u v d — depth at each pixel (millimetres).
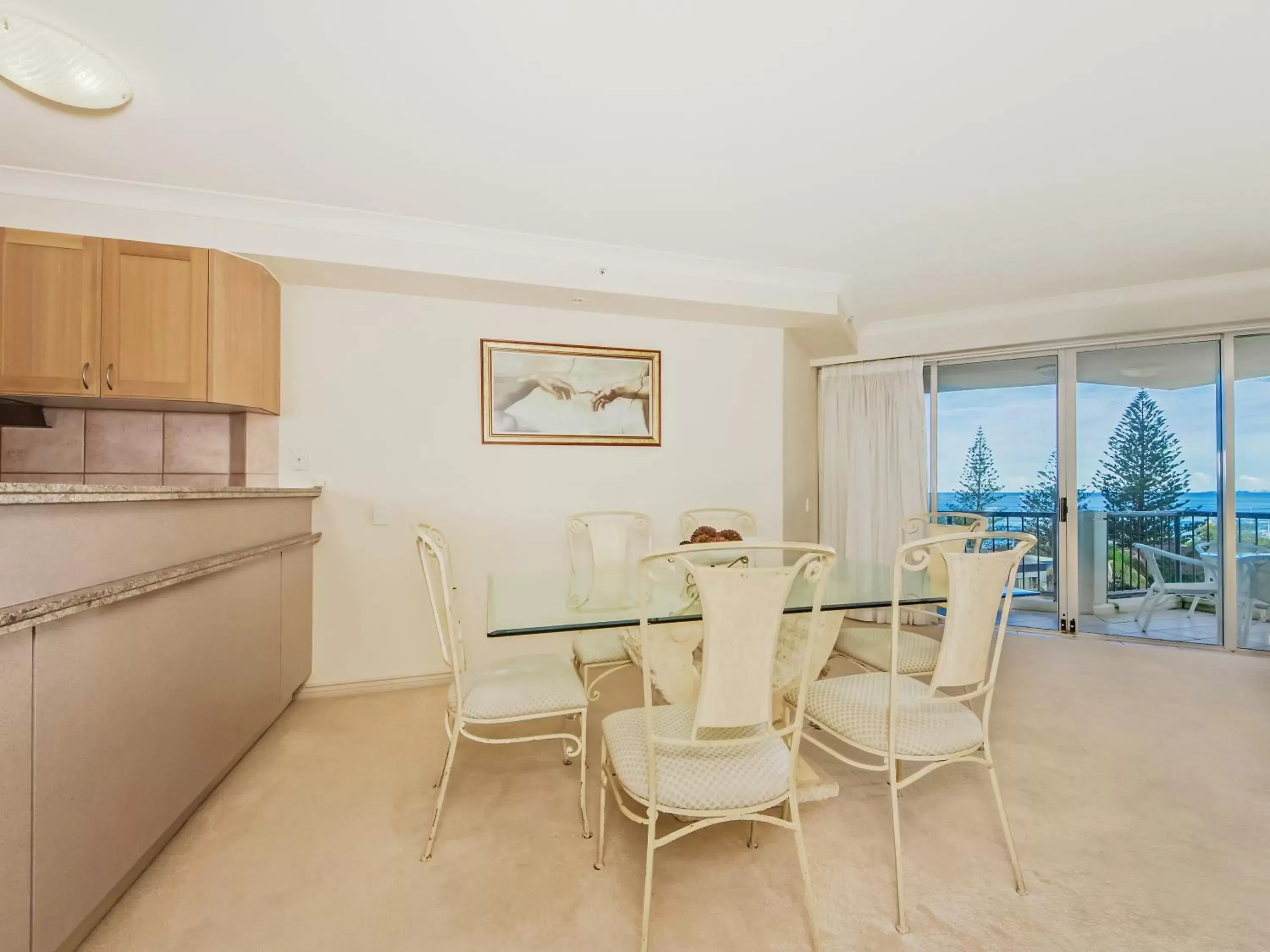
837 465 4605
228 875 1545
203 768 1771
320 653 2900
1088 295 3758
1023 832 1742
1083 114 1898
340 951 1297
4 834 1016
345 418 2939
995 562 1505
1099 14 1470
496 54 1611
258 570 2195
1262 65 1652
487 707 1706
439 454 3086
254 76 1684
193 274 2395
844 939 1332
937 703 1661
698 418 3619
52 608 1095
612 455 3426
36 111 1840
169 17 1452
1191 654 3570
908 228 2775
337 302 2932
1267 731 2451
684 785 1305
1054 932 1354
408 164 2184
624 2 1432
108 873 1314
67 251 2260
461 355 3131
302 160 2145
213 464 2779
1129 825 1776
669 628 1953
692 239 2883
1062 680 3074
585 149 2094
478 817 1830
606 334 3422
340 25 1494
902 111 1884
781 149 2096
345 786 2012
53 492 1109
